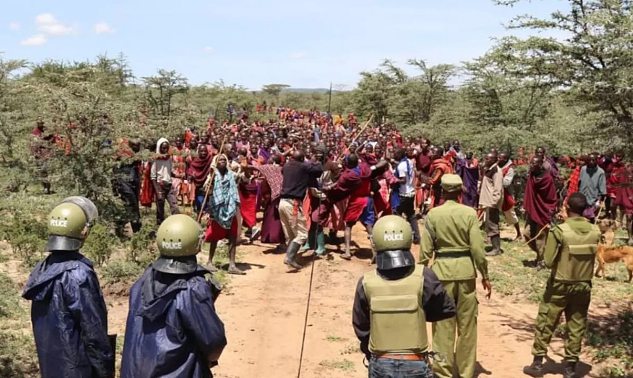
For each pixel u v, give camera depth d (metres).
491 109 21.53
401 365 4.06
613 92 7.00
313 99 64.19
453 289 5.96
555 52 7.54
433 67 37.06
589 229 6.39
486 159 12.16
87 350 4.06
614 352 7.25
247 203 12.48
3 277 6.60
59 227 4.11
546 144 17.23
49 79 12.82
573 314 6.52
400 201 12.30
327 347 7.43
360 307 4.28
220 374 6.54
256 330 7.87
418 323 4.11
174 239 3.65
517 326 8.34
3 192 8.02
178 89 26.95
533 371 6.75
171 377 3.57
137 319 3.71
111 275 9.15
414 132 31.38
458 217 5.99
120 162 11.33
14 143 8.97
